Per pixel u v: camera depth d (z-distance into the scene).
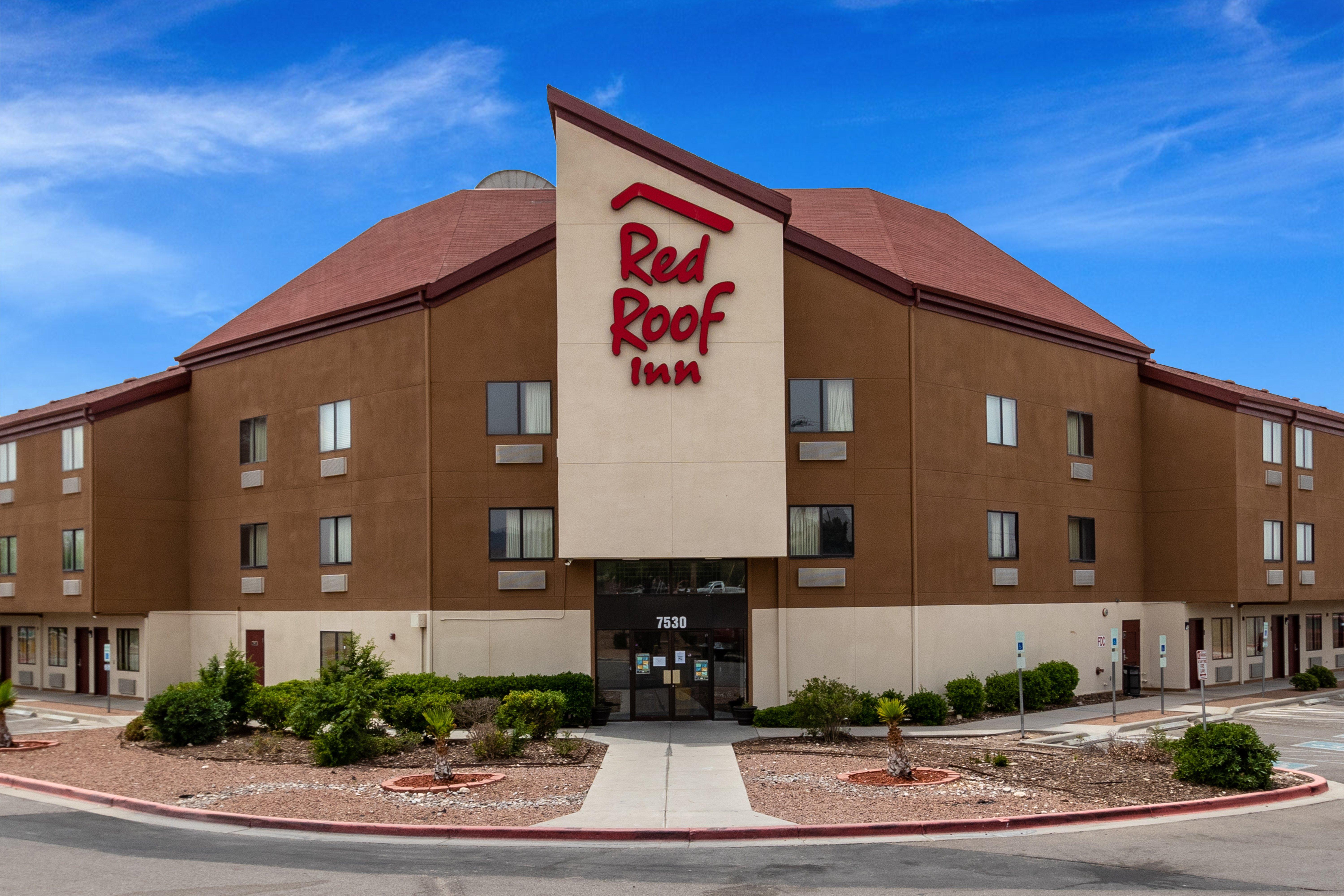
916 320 29.61
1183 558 36.19
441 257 31.62
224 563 34.75
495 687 26.88
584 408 26.62
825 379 29.25
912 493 29.08
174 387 36.12
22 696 37.72
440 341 28.98
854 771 20.00
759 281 26.98
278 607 32.78
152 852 14.27
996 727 26.98
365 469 30.36
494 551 28.52
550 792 18.09
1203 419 36.00
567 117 27.25
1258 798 17.44
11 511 38.97
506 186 40.44
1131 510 36.47
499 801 17.31
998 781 18.75
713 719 28.03
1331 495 41.41
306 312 32.91
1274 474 37.47
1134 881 12.52
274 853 14.17
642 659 28.17
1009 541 31.88
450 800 17.41
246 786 18.77
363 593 30.12
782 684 28.12
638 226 26.97
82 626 38.72
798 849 14.44
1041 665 31.81
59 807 17.69
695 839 15.10
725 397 26.70
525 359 28.94
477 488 28.61
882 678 28.62
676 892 12.12
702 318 26.81
